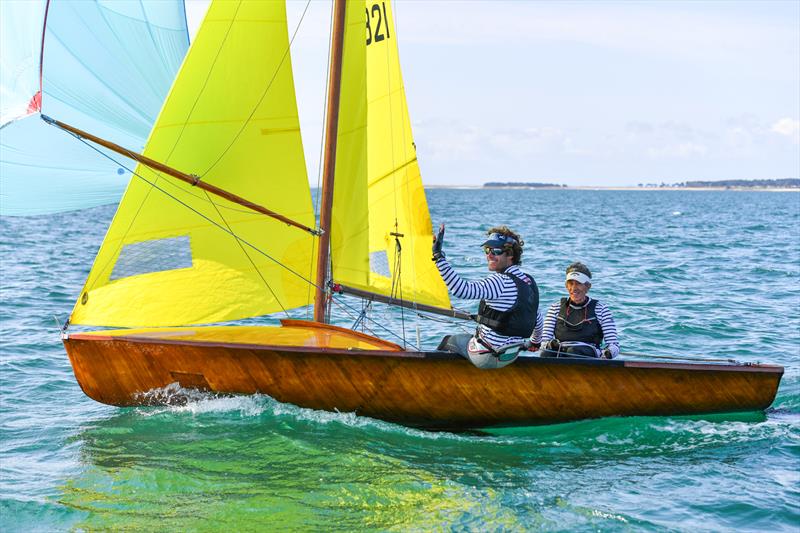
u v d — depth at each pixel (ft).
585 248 140.26
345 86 45.47
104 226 210.18
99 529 28.91
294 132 44.11
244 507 30.60
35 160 41.16
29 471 34.06
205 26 40.96
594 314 41.70
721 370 39.70
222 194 41.88
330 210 45.21
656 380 39.52
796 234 193.88
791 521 29.37
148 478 33.22
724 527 28.89
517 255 37.40
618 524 29.09
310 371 39.09
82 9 41.57
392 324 65.77
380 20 46.83
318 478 33.27
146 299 42.34
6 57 38.68
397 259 48.29
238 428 38.58
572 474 34.01
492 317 36.60
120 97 43.32
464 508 30.48
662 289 87.56
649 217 300.61
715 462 35.27
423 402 39.14
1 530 28.84
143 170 41.16
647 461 35.47
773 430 39.11
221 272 43.55
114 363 40.22
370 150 47.09
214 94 41.98
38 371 50.98
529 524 29.17
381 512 30.17
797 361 54.03
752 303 78.13
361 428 39.01
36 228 193.16
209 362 39.45
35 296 80.69
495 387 38.91
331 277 46.06
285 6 42.60
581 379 39.14
